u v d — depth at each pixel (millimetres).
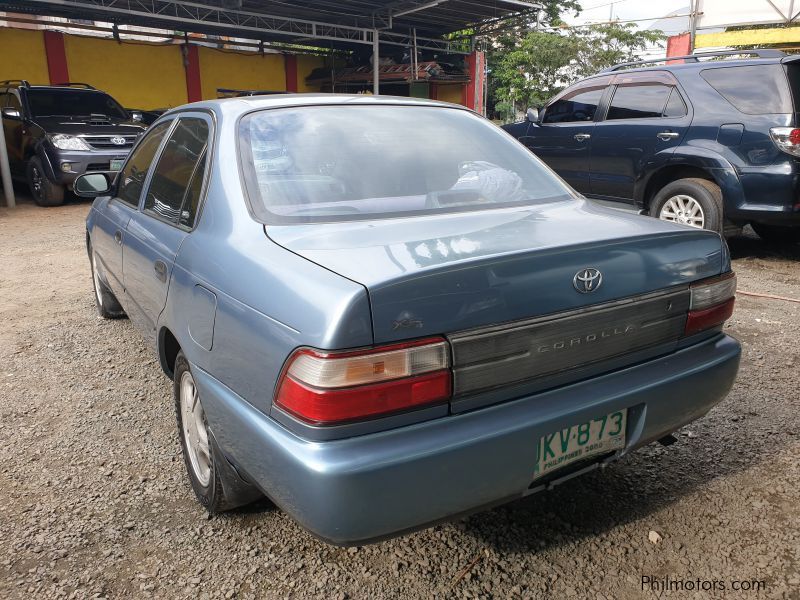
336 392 1683
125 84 17297
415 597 2156
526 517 2568
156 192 3209
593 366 2094
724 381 2402
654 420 2207
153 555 2375
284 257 2000
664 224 2391
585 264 1999
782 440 3102
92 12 14742
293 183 2426
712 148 5965
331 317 1677
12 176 11828
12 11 14336
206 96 18766
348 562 2326
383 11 16469
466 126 3029
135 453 3096
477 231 2180
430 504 1794
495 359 1866
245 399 1984
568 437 2008
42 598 2170
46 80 16094
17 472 2932
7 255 7348
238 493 2414
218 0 14383
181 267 2492
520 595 2156
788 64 5672
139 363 4180
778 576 2225
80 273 6512
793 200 5590
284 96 2914
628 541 2412
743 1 14945
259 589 2205
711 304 2348
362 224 2264
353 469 1677
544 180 2898
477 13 17391
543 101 28172
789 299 5211
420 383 1756
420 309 1742
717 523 2506
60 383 3889
